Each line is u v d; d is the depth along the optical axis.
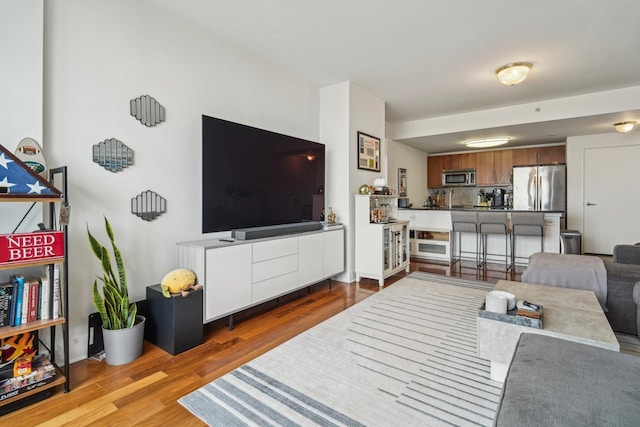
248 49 3.24
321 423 1.51
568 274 2.62
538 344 1.36
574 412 0.92
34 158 1.89
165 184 2.63
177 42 2.70
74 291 2.14
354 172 4.22
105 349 2.08
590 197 6.14
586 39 3.03
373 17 2.67
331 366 2.03
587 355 1.24
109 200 2.30
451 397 1.70
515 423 0.90
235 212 2.91
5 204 1.86
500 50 3.26
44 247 1.70
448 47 3.20
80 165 2.15
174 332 2.20
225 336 2.52
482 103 4.98
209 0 2.43
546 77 3.92
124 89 2.37
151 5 2.50
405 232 4.69
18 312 1.68
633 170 5.80
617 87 4.27
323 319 2.85
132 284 2.44
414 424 1.50
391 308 3.12
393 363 2.06
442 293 3.61
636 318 2.37
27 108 1.88
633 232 5.84
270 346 2.33
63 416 1.57
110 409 1.62
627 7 2.51
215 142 2.73
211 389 1.79
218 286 2.52
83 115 2.16
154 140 2.55
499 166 7.22
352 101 4.16
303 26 2.81
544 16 2.65
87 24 2.17
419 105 5.09
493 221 4.95
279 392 1.76
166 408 1.63
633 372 1.11
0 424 1.51
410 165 7.17
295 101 3.92
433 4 2.49
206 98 2.93
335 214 4.22
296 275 3.29
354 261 4.21
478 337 1.88
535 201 6.40
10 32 1.82
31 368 1.70
